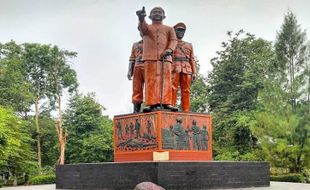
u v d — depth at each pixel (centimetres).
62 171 2294
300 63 4631
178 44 2402
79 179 2208
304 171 4125
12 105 5703
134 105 2366
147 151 2194
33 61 6153
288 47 4669
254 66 5081
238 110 5025
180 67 2369
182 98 2398
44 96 6338
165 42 2253
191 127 2261
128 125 2286
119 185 2044
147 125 2206
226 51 5381
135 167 2003
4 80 5694
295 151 4188
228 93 5378
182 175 2005
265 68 5047
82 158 5738
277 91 4500
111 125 6000
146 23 2227
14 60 5828
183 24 2423
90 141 5588
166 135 2173
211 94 5453
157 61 2233
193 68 2441
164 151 2156
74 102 6050
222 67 5359
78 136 5900
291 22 4691
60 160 5681
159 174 1942
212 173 2109
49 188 2477
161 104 2211
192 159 2238
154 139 2172
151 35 2247
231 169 2184
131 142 2264
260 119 4362
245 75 5034
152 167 1955
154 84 2227
